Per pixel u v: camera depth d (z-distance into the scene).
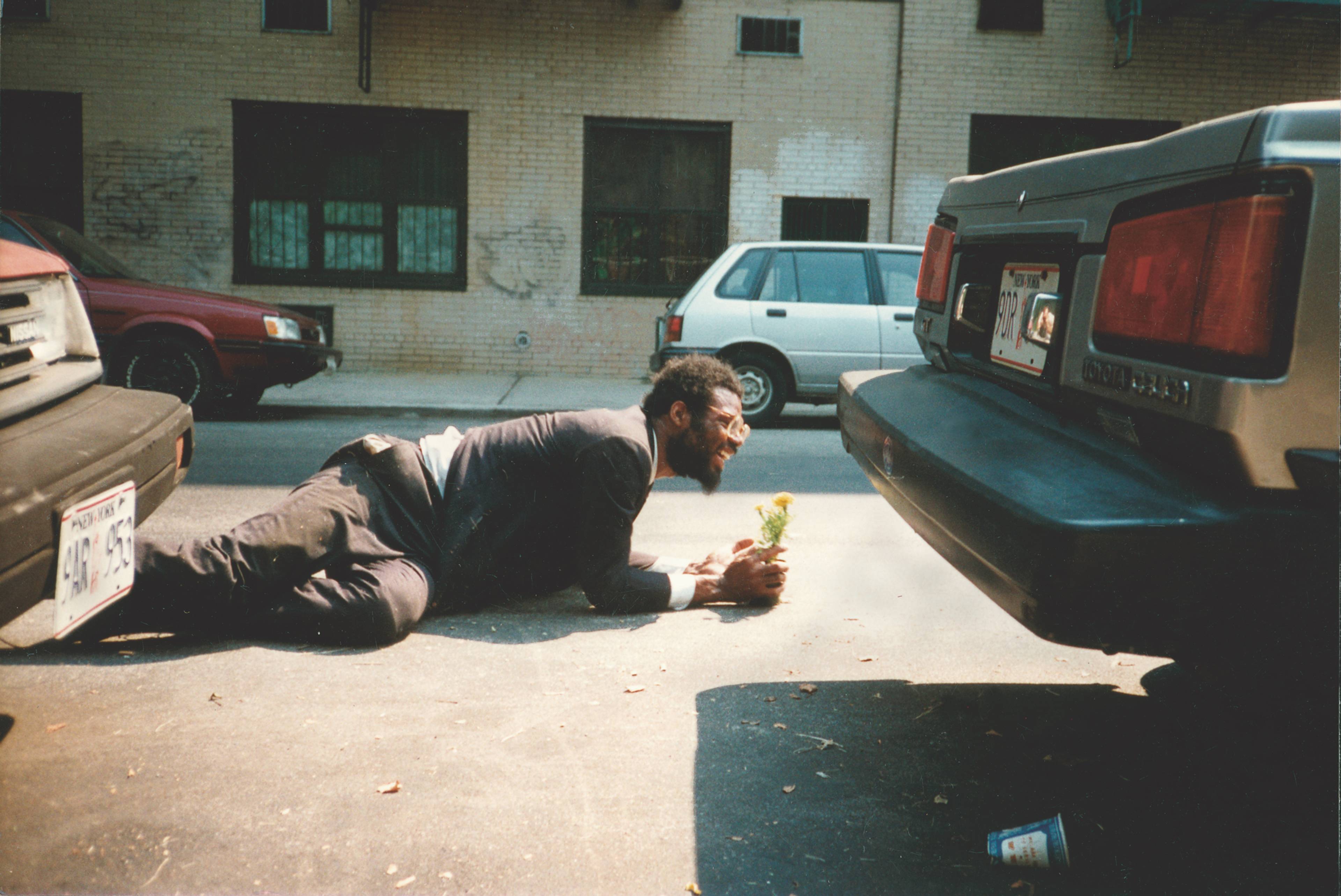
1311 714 2.05
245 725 2.64
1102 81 13.51
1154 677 3.21
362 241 13.32
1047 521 2.01
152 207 12.99
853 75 13.41
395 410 10.08
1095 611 2.00
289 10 12.88
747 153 13.45
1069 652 3.44
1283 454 1.89
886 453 2.88
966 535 2.32
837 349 9.45
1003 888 2.04
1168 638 2.02
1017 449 2.42
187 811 2.21
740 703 2.91
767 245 9.59
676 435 3.53
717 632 3.53
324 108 13.02
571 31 13.12
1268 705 2.10
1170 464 2.10
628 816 2.26
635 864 2.08
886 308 9.50
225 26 12.81
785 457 7.65
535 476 3.51
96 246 9.59
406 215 13.31
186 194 13.00
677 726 2.74
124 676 2.92
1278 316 1.88
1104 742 2.72
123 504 2.61
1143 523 1.94
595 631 3.48
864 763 2.56
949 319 3.34
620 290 13.54
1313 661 1.95
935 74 13.41
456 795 2.32
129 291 8.75
